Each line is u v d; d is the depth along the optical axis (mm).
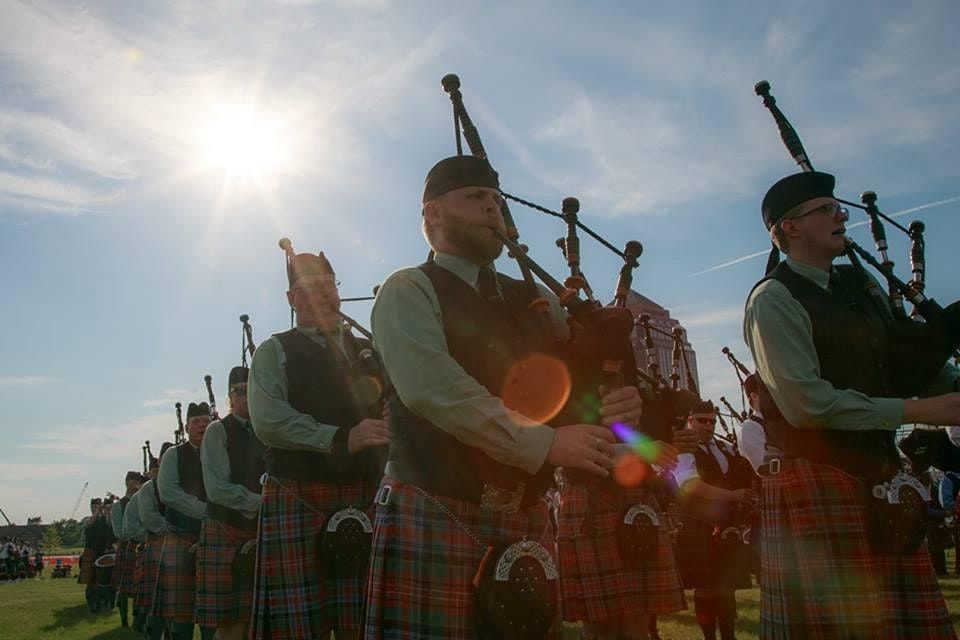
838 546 2619
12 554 27078
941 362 2795
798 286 2748
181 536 6023
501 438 1872
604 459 1866
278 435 3541
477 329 2055
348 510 3502
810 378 2598
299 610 3506
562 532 3838
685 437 3645
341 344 3809
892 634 2607
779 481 2754
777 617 2736
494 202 2191
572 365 2004
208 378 6238
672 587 3709
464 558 2010
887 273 2863
